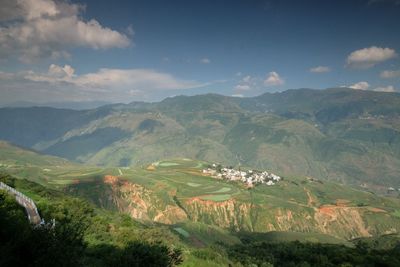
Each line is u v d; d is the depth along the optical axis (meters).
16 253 30.17
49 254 30.97
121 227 90.50
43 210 70.94
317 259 130.75
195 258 92.56
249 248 158.12
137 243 60.66
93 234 70.50
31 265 30.03
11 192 77.88
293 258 135.88
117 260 47.28
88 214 89.50
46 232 32.84
